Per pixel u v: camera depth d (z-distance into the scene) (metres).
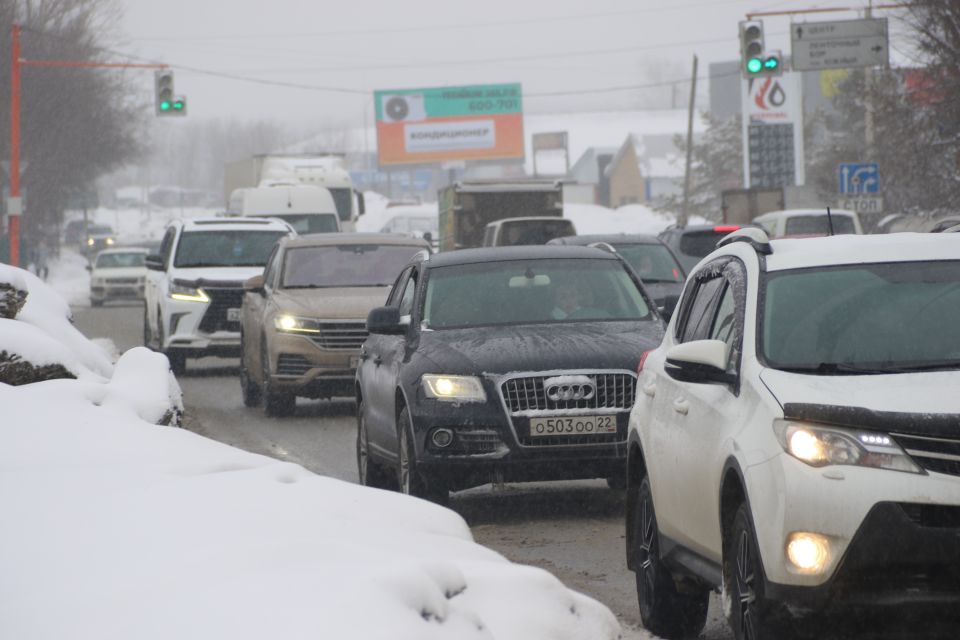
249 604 11.95
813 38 108.00
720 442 15.45
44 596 13.27
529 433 25.95
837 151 161.38
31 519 15.86
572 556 23.61
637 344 27.02
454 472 26.06
